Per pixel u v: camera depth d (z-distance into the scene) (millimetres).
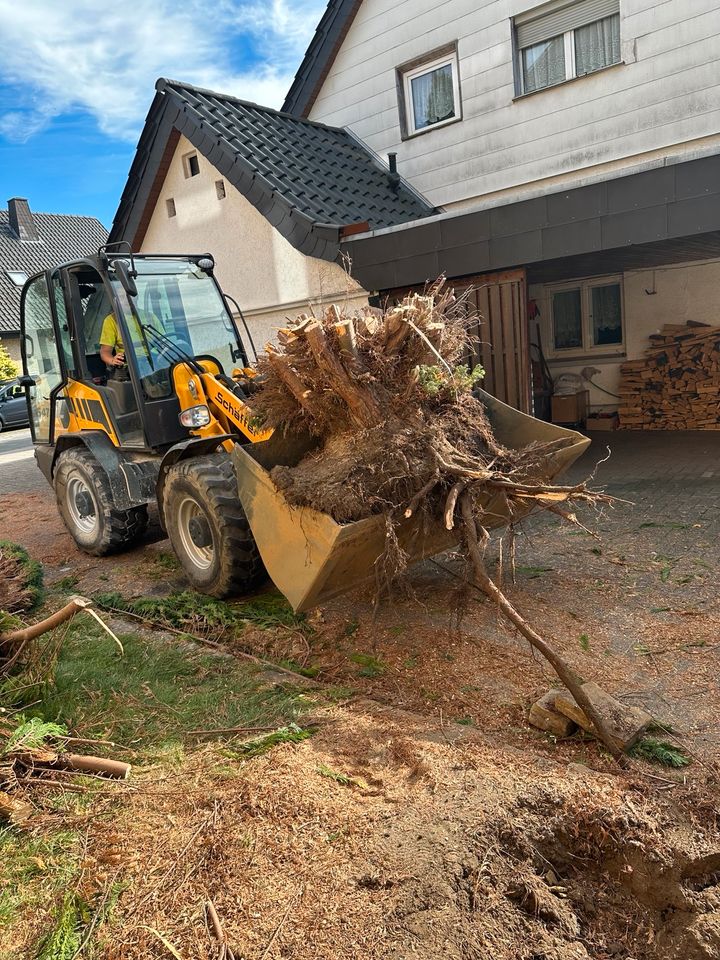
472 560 3357
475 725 3211
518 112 9258
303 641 4211
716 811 2574
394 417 3801
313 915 2182
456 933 2141
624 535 5621
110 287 5480
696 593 4430
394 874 2311
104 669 3930
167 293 5895
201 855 2432
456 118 9812
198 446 5012
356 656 3971
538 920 2342
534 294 11906
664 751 2912
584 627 4098
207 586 4926
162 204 10797
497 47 9234
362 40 10562
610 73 8445
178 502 4988
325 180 9430
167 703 3539
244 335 10078
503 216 6812
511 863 2447
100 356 6273
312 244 8164
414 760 2930
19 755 2984
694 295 10367
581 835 2602
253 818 2605
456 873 2332
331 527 3348
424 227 7297
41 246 33031
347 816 2596
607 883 2537
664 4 7922
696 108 7938
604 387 11469
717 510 6066
